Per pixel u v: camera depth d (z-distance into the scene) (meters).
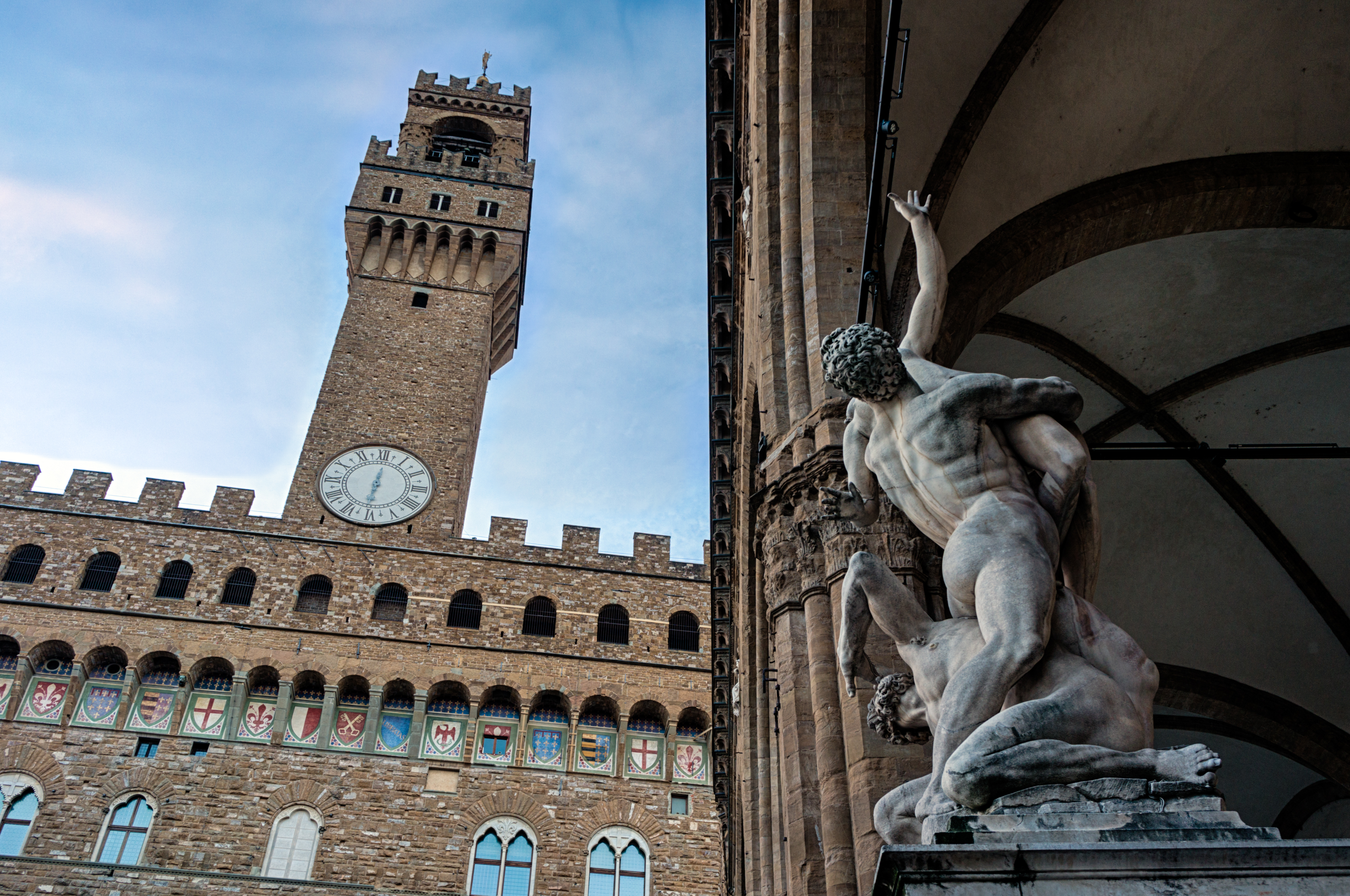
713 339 25.47
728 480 26.89
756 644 20.20
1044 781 4.89
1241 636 21.58
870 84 14.06
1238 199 16.11
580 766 44.09
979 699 5.35
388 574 47.75
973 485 6.04
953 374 6.31
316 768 42.12
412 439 53.44
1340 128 15.73
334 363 56.03
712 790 39.31
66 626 43.47
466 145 71.56
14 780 40.16
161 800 40.38
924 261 6.95
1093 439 20.42
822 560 11.37
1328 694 21.34
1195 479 20.58
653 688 46.09
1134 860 4.32
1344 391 19.38
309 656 44.47
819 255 13.01
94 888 36.25
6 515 46.28
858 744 9.80
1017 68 15.17
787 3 14.71
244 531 47.69
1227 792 23.91
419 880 40.28
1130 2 14.81
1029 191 15.95
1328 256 17.27
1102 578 21.42
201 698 43.22
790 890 10.23
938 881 4.31
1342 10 14.79
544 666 46.00
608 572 49.47
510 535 50.19
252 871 39.44
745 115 18.52
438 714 44.53
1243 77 15.45
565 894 40.97
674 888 41.66
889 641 10.59
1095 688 5.27
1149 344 19.06
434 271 62.00
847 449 7.03
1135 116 15.72
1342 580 20.84
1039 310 18.33
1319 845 4.31
